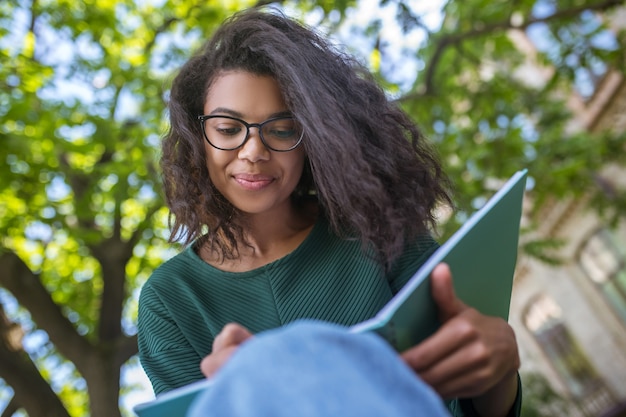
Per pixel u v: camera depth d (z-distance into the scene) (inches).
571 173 332.5
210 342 56.7
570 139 347.9
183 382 54.7
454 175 307.7
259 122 55.9
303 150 58.6
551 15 274.8
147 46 318.3
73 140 265.0
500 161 326.0
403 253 57.3
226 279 57.8
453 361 36.2
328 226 59.3
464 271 41.5
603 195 353.7
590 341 609.9
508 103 334.0
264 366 23.8
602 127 540.7
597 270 588.7
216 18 315.0
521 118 348.2
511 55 377.7
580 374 624.1
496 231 43.6
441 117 323.3
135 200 291.9
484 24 299.1
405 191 58.3
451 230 263.4
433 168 64.3
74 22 281.9
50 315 254.7
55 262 349.7
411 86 323.0
